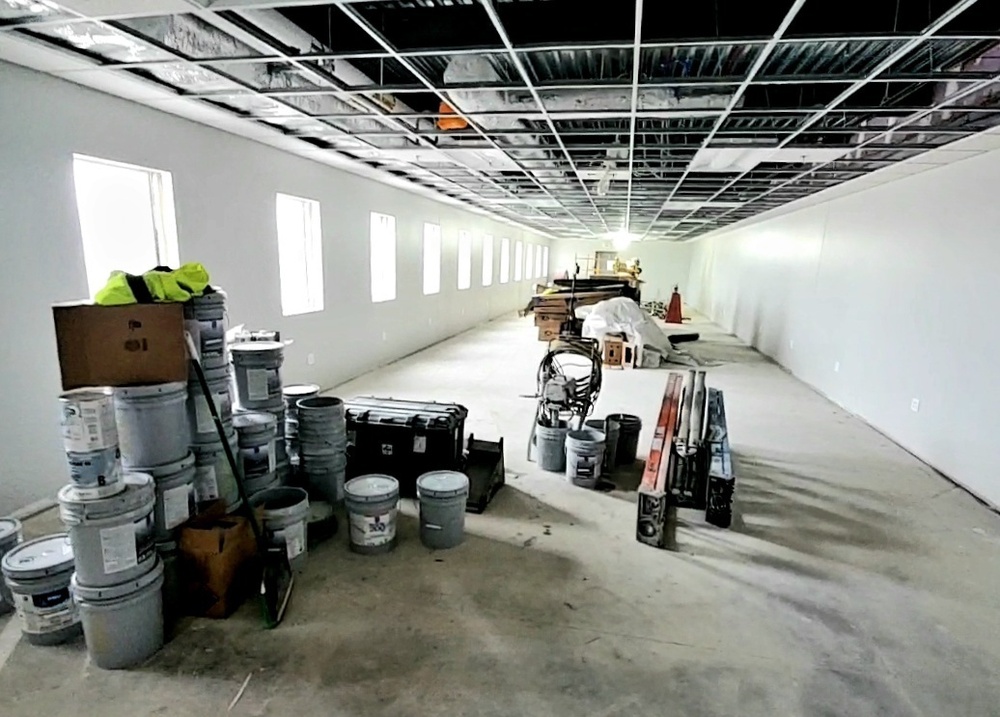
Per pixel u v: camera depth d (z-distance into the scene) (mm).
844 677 2023
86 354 1978
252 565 2426
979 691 1974
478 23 2309
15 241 2785
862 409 5445
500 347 9062
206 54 2568
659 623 2303
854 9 2109
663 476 3064
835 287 6328
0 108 2660
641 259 18609
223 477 2512
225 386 2473
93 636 1936
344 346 6277
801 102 3131
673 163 4938
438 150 4688
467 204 9023
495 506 3373
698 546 2934
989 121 3123
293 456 3342
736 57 2596
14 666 1974
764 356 9039
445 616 2309
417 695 1889
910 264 4680
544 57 2646
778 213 8336
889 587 2598
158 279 2082
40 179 2865
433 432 3334
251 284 4578
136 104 3375
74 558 1911
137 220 3734
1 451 2818
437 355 8242
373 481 2910
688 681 1984
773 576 2664
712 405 4156
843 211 6195
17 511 2912
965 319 3873
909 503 3521
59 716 1767
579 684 1957
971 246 3852
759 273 9828
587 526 3141
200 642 2121
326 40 2504
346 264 6148
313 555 2771
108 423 1863
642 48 2400
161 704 1824
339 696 1876
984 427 3607
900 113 3133
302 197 5219
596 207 8625
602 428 4273
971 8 2043
